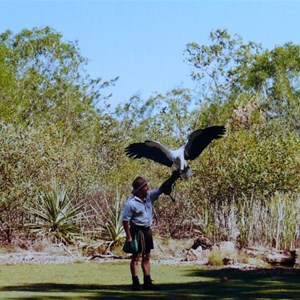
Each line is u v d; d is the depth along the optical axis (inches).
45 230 854.5
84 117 1750.7
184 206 973.8
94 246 781.3
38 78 1745.8
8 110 1476.4
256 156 909.2
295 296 438.6
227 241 766.5
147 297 430.6
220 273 577.9
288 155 920.3
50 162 886.4
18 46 1841.8
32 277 548.4
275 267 633.6
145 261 470.0
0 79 1504.7
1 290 466.3
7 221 859.4
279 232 768.3
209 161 927.7
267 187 895.1
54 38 1841.8
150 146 410.9
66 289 472.7
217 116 1785.2
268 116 1905.8
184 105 1633.9
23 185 844.0
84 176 1004.6
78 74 1840.6
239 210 831.7
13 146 847.7
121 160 1363.2
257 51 2224.4
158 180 1010.1
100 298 424.2
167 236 918.4
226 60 1925.4
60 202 871.7
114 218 808.3
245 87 2026.3
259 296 438.0
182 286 491.2
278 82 2134.6
